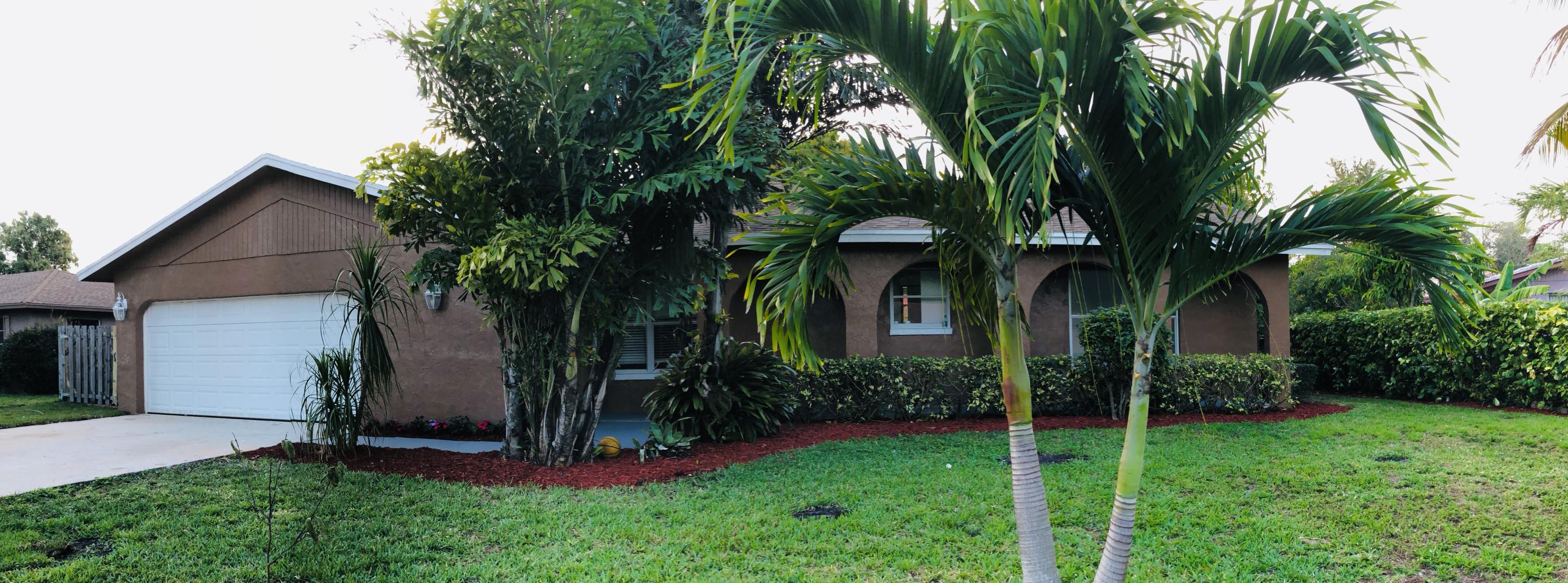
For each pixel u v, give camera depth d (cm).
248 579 436
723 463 767
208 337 1255
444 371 1048
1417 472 657
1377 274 1608
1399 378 1269
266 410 1195
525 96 679
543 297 741
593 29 659
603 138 738
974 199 319
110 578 438
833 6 303
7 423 1151
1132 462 318
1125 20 277
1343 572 436
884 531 518
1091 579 421
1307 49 285
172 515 571
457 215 701
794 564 459
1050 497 598
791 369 985
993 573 435
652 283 784
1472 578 428
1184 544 483
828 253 352
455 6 670
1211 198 338
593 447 801
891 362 1065
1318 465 689
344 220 1116
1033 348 1270
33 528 540
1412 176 303
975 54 272
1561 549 466
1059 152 338
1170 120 288
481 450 890
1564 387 998
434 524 546
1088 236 357
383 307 879
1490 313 1103
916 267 1286
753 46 331
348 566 457
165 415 1272
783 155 738
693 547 489
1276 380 1065
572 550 488
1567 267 1541
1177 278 331
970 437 899
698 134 716
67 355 1538
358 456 801
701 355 933
